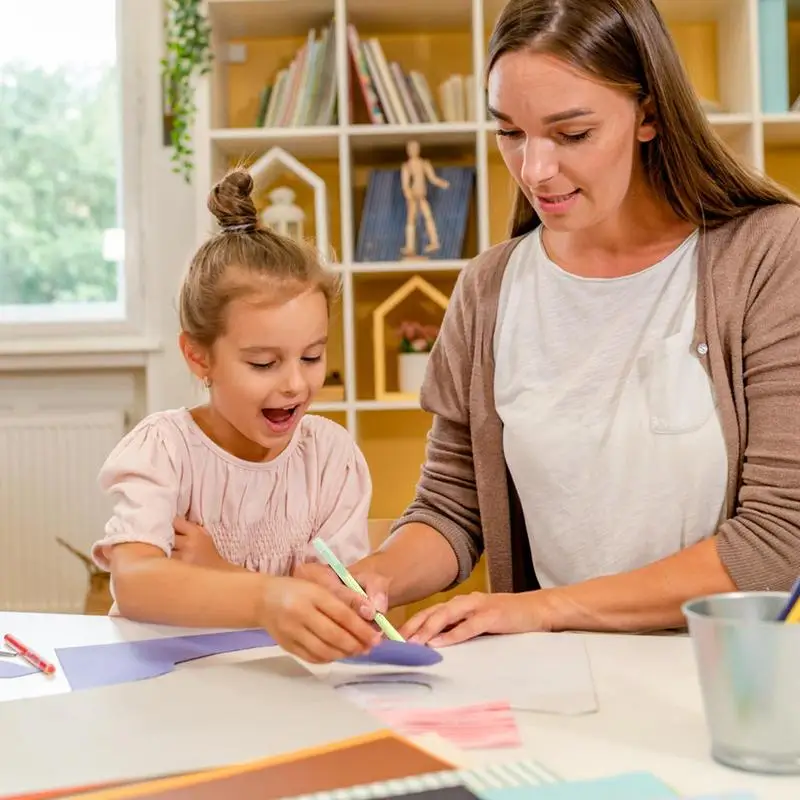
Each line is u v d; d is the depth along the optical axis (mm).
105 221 3193
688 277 1211
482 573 2838
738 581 1050
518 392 1266
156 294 3049
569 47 1027
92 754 660
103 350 2977
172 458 1295
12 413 3057
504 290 1310
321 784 589
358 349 3018
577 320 1247
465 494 1345
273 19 2857
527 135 1076
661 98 1114
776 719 608
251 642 971
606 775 612
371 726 697
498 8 2791
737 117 2668
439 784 572
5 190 3219
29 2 3193
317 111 2809
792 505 1069
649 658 898
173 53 3012
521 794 554
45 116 3203
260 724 708
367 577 1110
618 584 1062
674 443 1174
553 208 1101
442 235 2820
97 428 3027
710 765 628
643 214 1233
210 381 1293
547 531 1247
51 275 3197
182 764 635
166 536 1224
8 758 657
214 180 2787
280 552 1373
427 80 2998
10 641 951
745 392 1157
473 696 790
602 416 1211
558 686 807
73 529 3021
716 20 2943
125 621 1081
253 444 1371
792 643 604
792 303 1128
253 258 1214
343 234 2744
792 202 1211
